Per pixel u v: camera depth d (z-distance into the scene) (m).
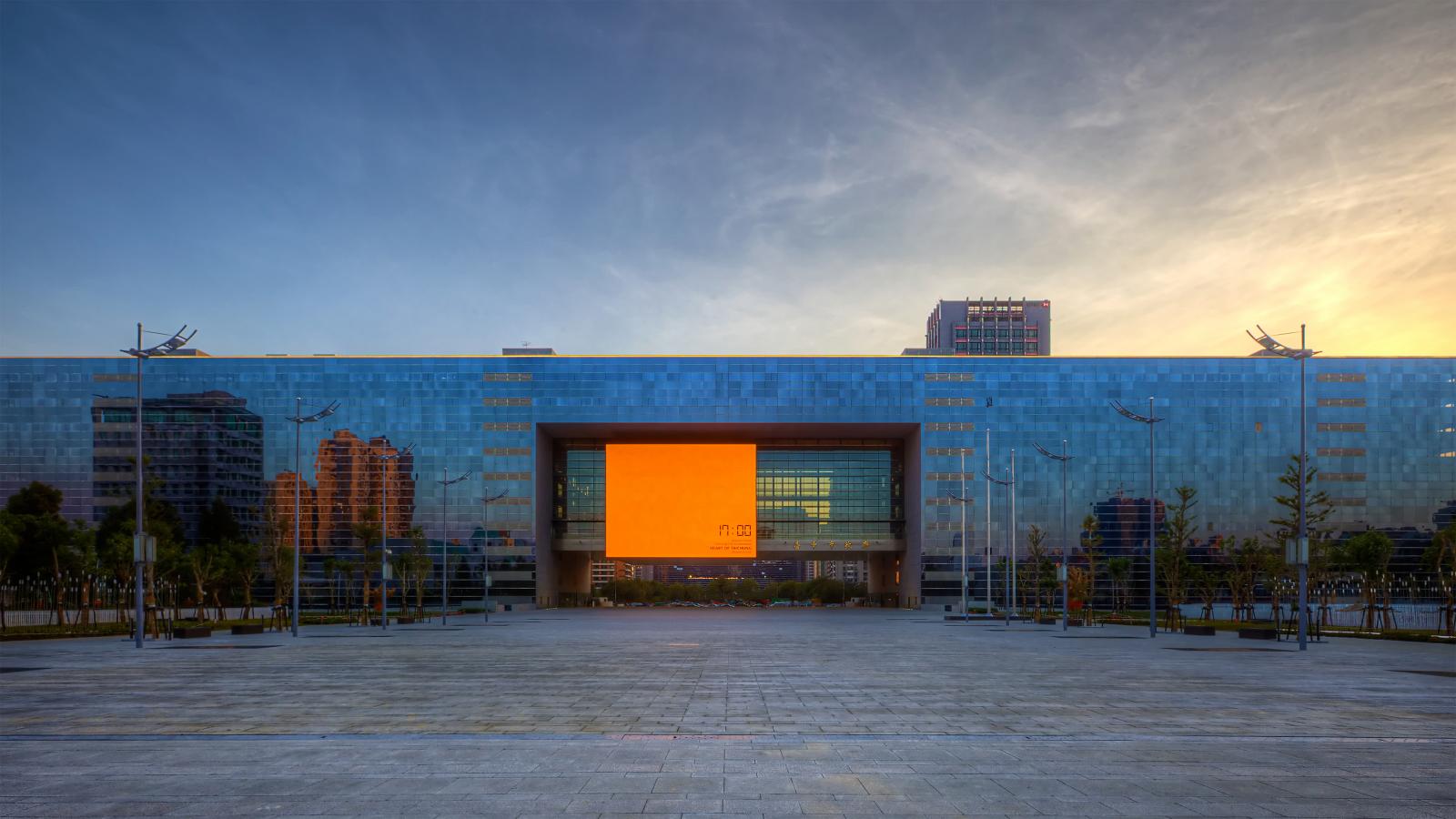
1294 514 64.69
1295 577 63.12
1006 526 105.50
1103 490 105.44
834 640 44.22
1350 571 73.50
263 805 10.16
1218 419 106.12
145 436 106.12
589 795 10.56
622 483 114.62
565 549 115.88
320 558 105.31
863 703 19.11
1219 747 13.67
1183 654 34.09
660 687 22.23
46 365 106.25
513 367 109.06
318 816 9.69
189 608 86.94
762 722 16.34
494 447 108.00
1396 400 105.88
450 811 9.88
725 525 114.50
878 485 117.38
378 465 107.38
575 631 55.16
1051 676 25.06
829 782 11.25
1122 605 101.19
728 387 108.50
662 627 60.88
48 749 13.64
